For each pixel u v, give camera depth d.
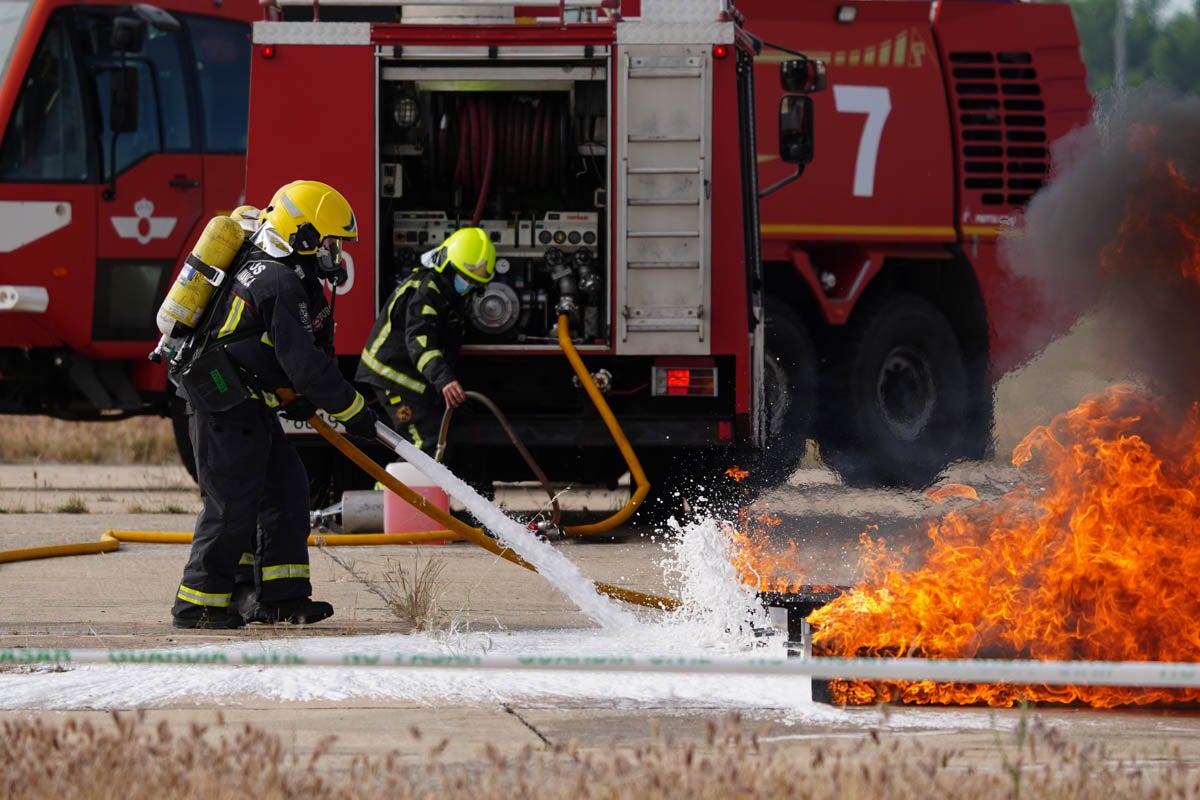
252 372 18.92
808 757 12.55
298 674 15.94
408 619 19.83
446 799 10.78
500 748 13.04
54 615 20.45
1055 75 41.53
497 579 24.41
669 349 29.77
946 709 14.95
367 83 29.55
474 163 29.95
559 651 17.56
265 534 19.80
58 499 37.66
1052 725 14.27
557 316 30.45
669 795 10.68
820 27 40.31
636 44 29.50
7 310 35.16
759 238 31.05
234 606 19.58
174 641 18.31
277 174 29.55
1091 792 10.99
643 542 30.25
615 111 29.53
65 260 35.62
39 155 35.47
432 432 29.25
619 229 29.61
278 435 19.88
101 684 15.47
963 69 40.94
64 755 11.38
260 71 29.55
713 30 29.53
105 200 35.91
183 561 26.23
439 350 28.06
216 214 37.12
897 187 40.50
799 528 31.58
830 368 40.50
